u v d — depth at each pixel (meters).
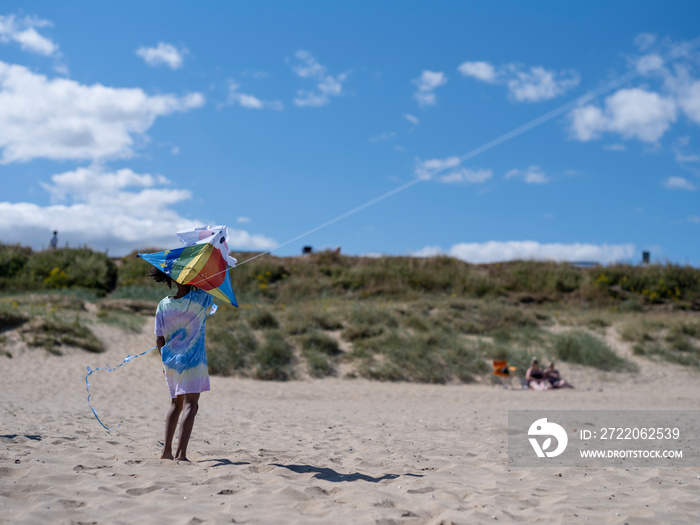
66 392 12.40
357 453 5.59
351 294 27.20
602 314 24.84
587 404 12.20
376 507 3.49
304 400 13.07
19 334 17.16
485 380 17.05
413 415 9.70
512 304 27.19
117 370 15.60
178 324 4.78
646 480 4.57
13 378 13.76
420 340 18.41
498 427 7.91
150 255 4.73
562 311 25.95
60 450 5.12
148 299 24.03
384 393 14.62
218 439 6.36
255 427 7.60
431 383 16.64
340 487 3.97
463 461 5.33
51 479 3.95
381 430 7.57
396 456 5.45
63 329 17.88
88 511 3.25
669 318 23.61
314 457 5.22
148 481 3.98
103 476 4.13
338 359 17.75
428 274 29.45
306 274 29.69
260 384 15.38
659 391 16.11
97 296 25.19
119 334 18.95
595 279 30.28
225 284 4.80
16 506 3.32
